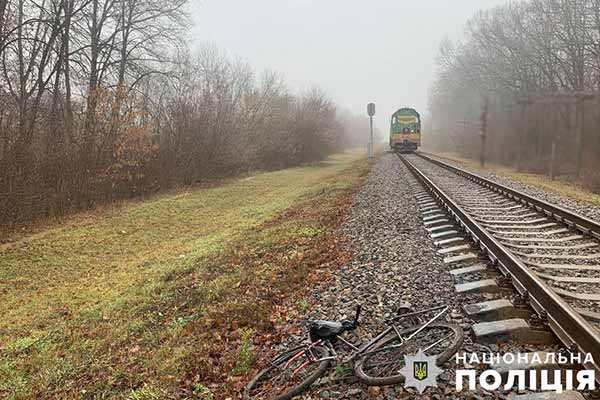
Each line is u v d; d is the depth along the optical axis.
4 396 5.89
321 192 21.11
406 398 3.95
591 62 33.47
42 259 13.61
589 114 25.84
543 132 29.98
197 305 7.61
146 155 24.69
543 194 17.20
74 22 23.55
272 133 44.12
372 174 25.25
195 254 12.23
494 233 9.59
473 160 42.84
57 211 19.06
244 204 22.88
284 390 4.54
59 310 9.38
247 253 10.68
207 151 31.47
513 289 5.90
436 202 13.65
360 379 4.34
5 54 20.61
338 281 7.39
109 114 21.94
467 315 5.29
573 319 4.25
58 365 6.42
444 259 7.62
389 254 8.46
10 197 16.67
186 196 24.92
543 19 37.91
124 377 5.53
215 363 5.38
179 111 29.14
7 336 8.16
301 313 6.39
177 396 4.79
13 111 18.64
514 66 42.25
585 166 25.20
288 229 12.67
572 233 9.58
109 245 15.30
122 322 7.80
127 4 27.33
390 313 5.79
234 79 37.72
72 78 24.02
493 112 37.22
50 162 19.20
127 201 22.95
